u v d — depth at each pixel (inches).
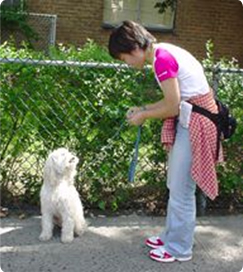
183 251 164.2
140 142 192.7
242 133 198.2
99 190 195.3
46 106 187.3
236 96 198.2
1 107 185.9
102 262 161.8
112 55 152.9
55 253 164.9
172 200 160.7
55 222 179.0
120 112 188.9
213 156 156.4
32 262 159.2
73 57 200.2
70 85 186.5
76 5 526.6
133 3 549.0
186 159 155.0
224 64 205.5
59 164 164.4
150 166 196.9
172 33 562.6
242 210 204.8
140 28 150.6
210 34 573.0
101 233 179.3
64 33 529.0
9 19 498.0
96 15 534.0
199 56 574.2
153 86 189.6
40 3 517.0
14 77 183.9
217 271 161.5
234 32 579.5
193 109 153.3
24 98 185.9
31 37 508.4
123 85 187.9
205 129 153.3
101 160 192.4
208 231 186.4
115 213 194.5
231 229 189.0
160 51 149.2
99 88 187.0
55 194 168.2
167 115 152.3
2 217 185.9
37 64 180.2
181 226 161.6
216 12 569.6
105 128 190.1
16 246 167.5
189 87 153.3
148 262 163.5
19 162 192.4
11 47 210.2
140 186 201.2
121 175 194.7
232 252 173.0
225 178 200.7
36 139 189.8
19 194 195.9
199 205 197.6
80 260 161.9
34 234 175.6
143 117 155.6
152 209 198.2
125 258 164.7
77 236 175.9
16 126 188.4
